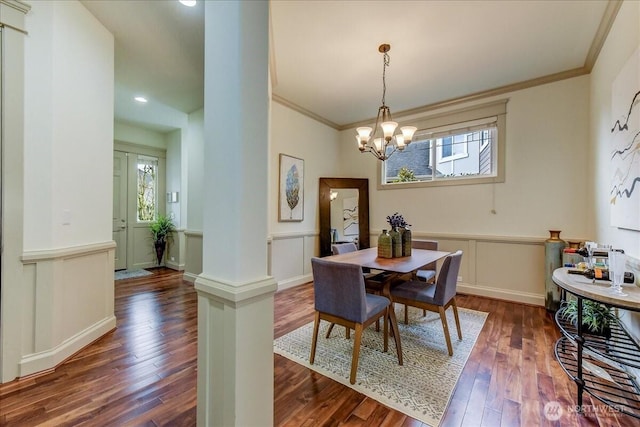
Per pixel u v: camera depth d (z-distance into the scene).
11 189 1.89
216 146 1.15
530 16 2.37
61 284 2.13
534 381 1.92
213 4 1.16
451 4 2.22
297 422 1.56
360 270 1.94
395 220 2.97
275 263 4.09
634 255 1.95
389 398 1.75
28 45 1.97
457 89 3.78
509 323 2.92
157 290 4.14
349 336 2.64
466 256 3.99
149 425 1.51
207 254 1.18
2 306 1.85
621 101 2.13
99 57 2.53
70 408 1.63
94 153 2.50
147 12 2.39
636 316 1.97
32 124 1.99
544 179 3.46
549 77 3.38
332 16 2.36
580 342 1.69
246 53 1.10
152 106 4.46
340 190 4.93
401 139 2.96
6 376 1.86
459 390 1.83
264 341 1.16
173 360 2.17
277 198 4.13
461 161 4.13
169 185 5.94
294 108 4.37
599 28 2.51
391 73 3.36
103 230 2.62
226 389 1.10
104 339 2.52
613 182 2.34
